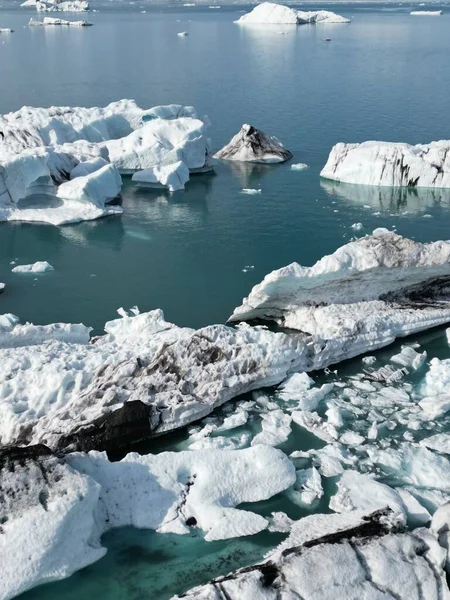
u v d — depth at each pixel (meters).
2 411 20.67
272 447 19.23
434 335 26.86
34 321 27.98
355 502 17.89
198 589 14.48
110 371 22.25
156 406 21.09
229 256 34.50
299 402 22.08
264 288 25.80
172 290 30.84
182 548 16.67
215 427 21.19
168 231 37.97
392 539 15.39
